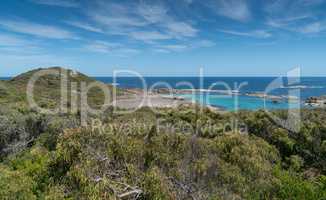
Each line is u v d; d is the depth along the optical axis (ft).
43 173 33.27
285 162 46.91
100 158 30.22
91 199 25.31
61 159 31.73
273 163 42.96
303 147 49.47
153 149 33.96
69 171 29.78
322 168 46.14
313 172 44.50
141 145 33.71
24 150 62.64
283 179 37.01
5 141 66.54
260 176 35.65
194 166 32.50
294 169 44.55
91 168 28.76
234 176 33.06
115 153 31.63
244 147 39.55
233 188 32.27
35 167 38.47
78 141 32.17
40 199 29.25
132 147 32.40
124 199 26.50
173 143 36.35
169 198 27.40
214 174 32.45
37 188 31.68
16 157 55.06
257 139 47.93
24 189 30.19
